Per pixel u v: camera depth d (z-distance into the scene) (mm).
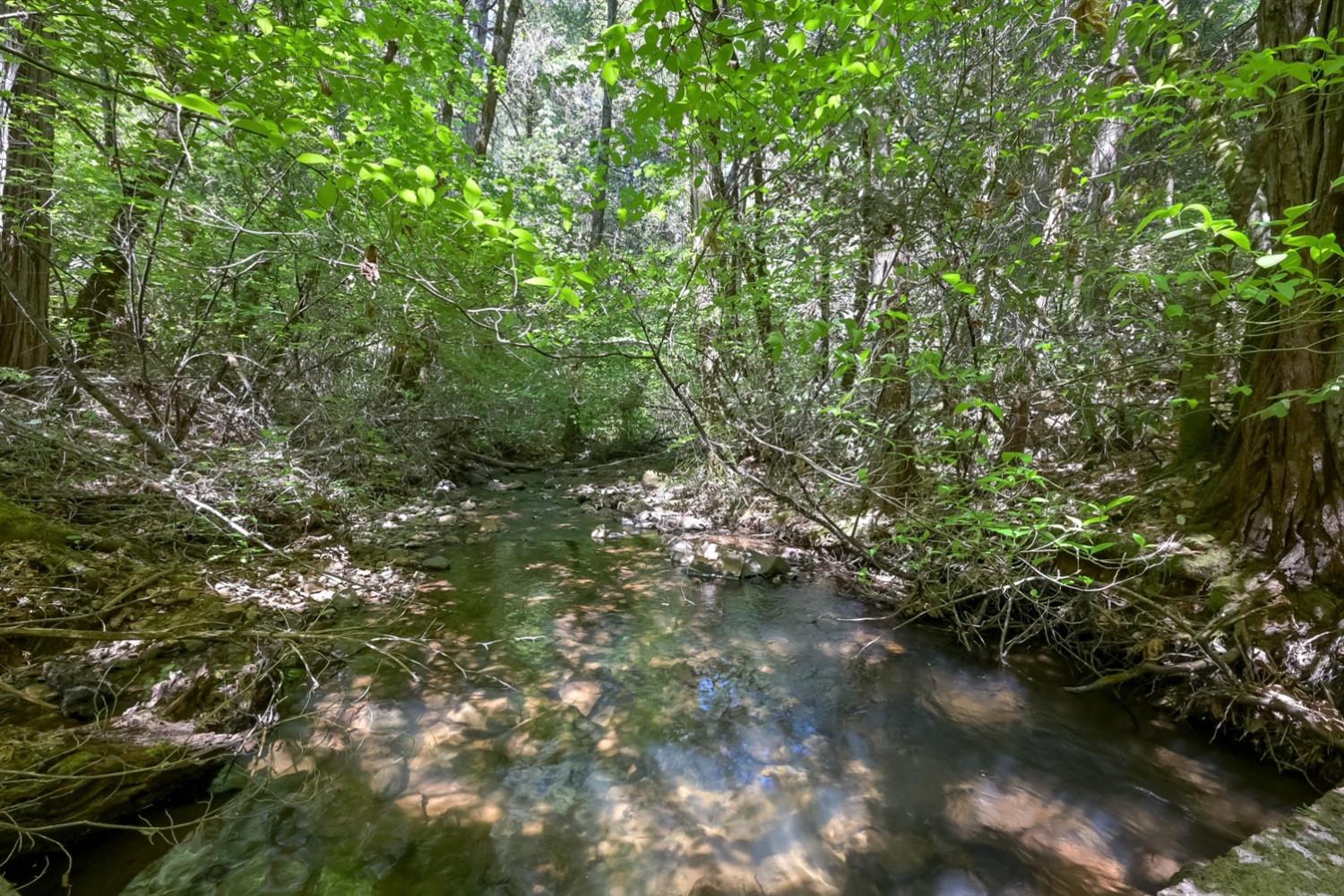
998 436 5434
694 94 2734
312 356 7105
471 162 7172
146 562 4133
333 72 3549
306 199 4848
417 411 8797
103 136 5281
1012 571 4320
